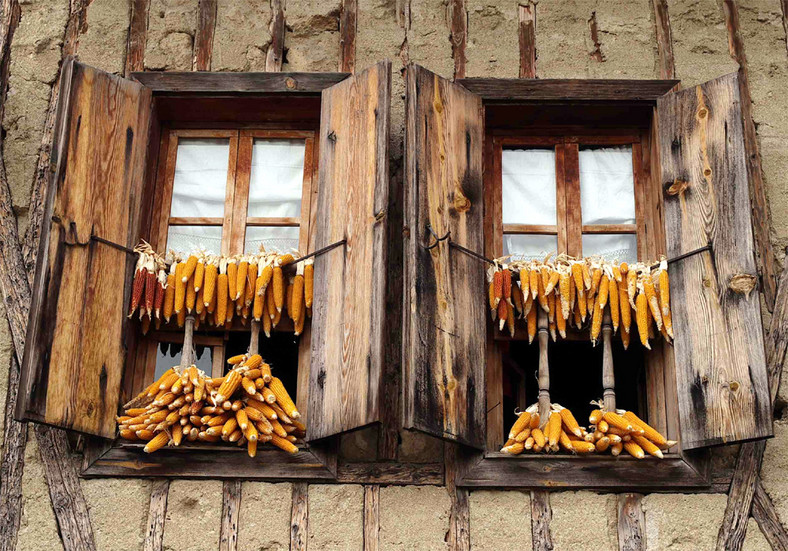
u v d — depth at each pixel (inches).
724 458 255.8
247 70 295.0
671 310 261.1
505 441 271.1
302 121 295.0
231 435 250.7
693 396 252.4
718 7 301.1
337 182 268.7
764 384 246.7
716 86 274.4
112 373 257.6
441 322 252.4
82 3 301.6
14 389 263.1
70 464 254.7
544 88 287.1
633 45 297.6
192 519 249.8
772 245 276.7
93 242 262.1
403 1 301.9
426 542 247.8
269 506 250.4
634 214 288.0
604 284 265.0
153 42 297.0
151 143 286.4
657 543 247.8
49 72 294.4
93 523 249.9
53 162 261.0
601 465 252.1
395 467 253.9
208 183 291.6
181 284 264.2
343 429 246.1
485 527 248.8
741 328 252.2
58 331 251.0
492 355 270.8
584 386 384.2
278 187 291.3
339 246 262.1
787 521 250.4
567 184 290.4
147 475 252.4
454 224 262.8
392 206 280.7
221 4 301.4
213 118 293.9
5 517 251.3
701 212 264.5
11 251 275.7
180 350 280.5
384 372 256.4
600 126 293.9
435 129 267.9
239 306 267.6
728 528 249.3
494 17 300.4
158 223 286.2
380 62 272.7
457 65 295.3
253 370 255.4
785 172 283.4
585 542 247.6
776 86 292.8
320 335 257.8
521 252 285.9
